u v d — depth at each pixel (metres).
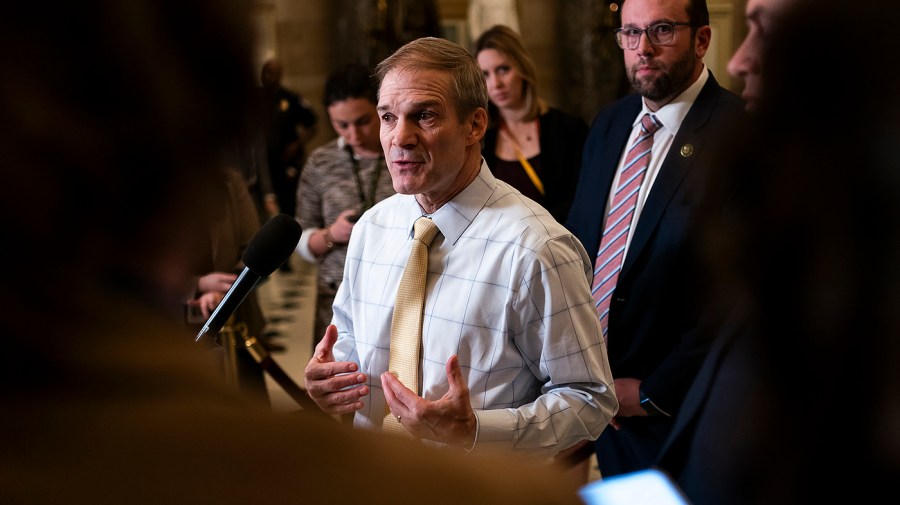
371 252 1.83
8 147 0.37
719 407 0.60
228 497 0.38
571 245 1.68
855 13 0.36
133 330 0.41
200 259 0.44
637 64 2.22
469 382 1.63
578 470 2.65
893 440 0.38
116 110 0.38
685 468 0.98
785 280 0.40
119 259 0.41
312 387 1.66
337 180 3.12
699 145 2.16
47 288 0.38
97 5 0.37
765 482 0.43
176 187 0.41
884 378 0.38
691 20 2.16
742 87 0.46
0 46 0.36
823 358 0.39
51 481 0.37
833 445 0.40
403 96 1.61
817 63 0.37
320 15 8.40
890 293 0.37
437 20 7.89
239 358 3.25
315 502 0.39
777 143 0.39
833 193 0.37
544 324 1.60
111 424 0.39
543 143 3.28
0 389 0.38
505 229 1.64
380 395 1.73
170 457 0.38
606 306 2.29
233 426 0.40
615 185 2.38
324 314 3.02
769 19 0.39
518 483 0.42
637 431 2.20
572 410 1.61
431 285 1.68
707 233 0.45
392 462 0.41
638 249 2.20
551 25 7.98
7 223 0.37
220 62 0.40
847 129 0.37
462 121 1.64
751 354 0.42
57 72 0.37
